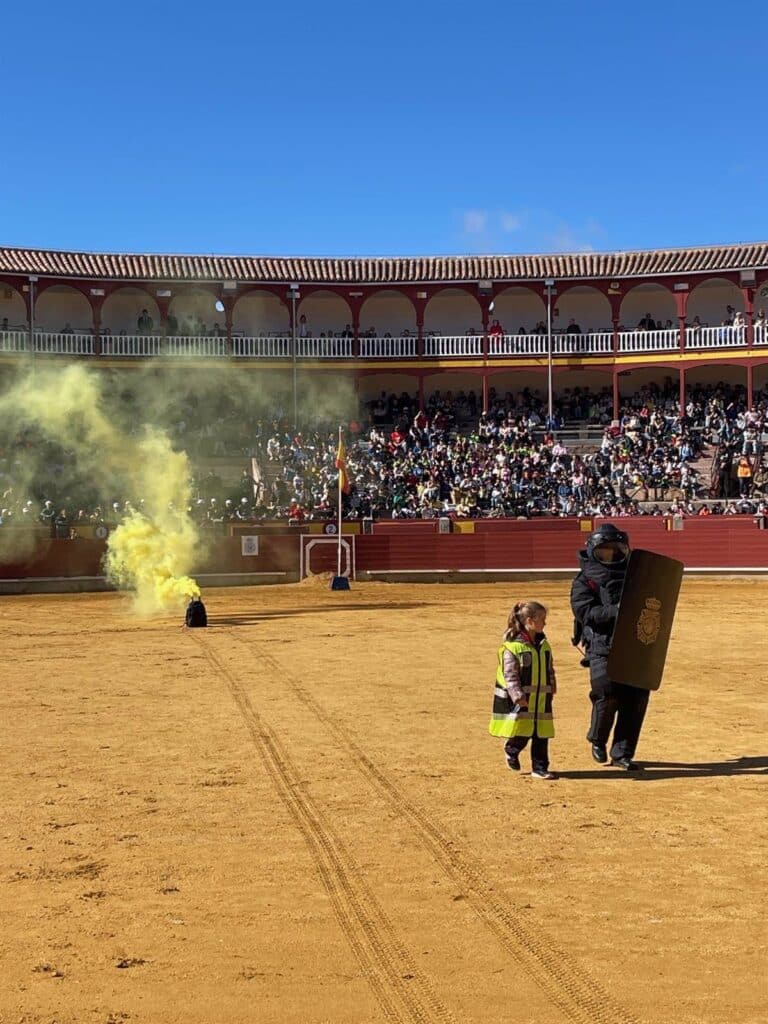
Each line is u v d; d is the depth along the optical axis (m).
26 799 10.15
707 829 8.92
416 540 44.97
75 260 54.94
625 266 56.06
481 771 11.00
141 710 14.79
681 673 17.92
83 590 42.22
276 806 9.77
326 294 58.81
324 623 26.92
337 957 6.38
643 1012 5.59
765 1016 5.54
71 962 6.38
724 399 54.97
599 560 11.31
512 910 7.10
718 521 44.47
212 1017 5.64
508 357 56.44
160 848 8.59
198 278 54.97
